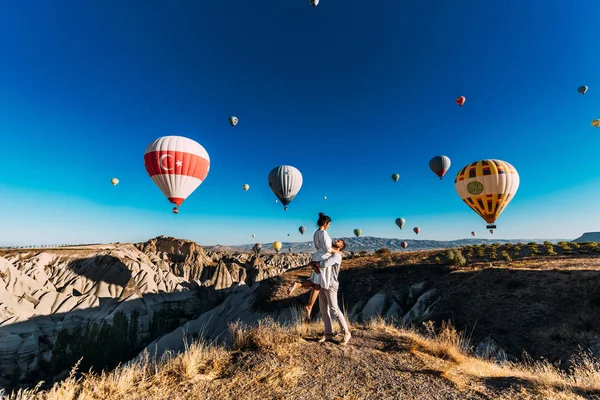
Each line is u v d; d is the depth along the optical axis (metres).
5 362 62.91
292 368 4.27
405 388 3.86
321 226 5.41
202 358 4.58
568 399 3.65
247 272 168.75
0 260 89.44
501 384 4.13
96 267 115.19
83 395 3.29
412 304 24.33
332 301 5.31
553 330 13.84
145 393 3.50
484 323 16.27
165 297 111.12
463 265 29.00
